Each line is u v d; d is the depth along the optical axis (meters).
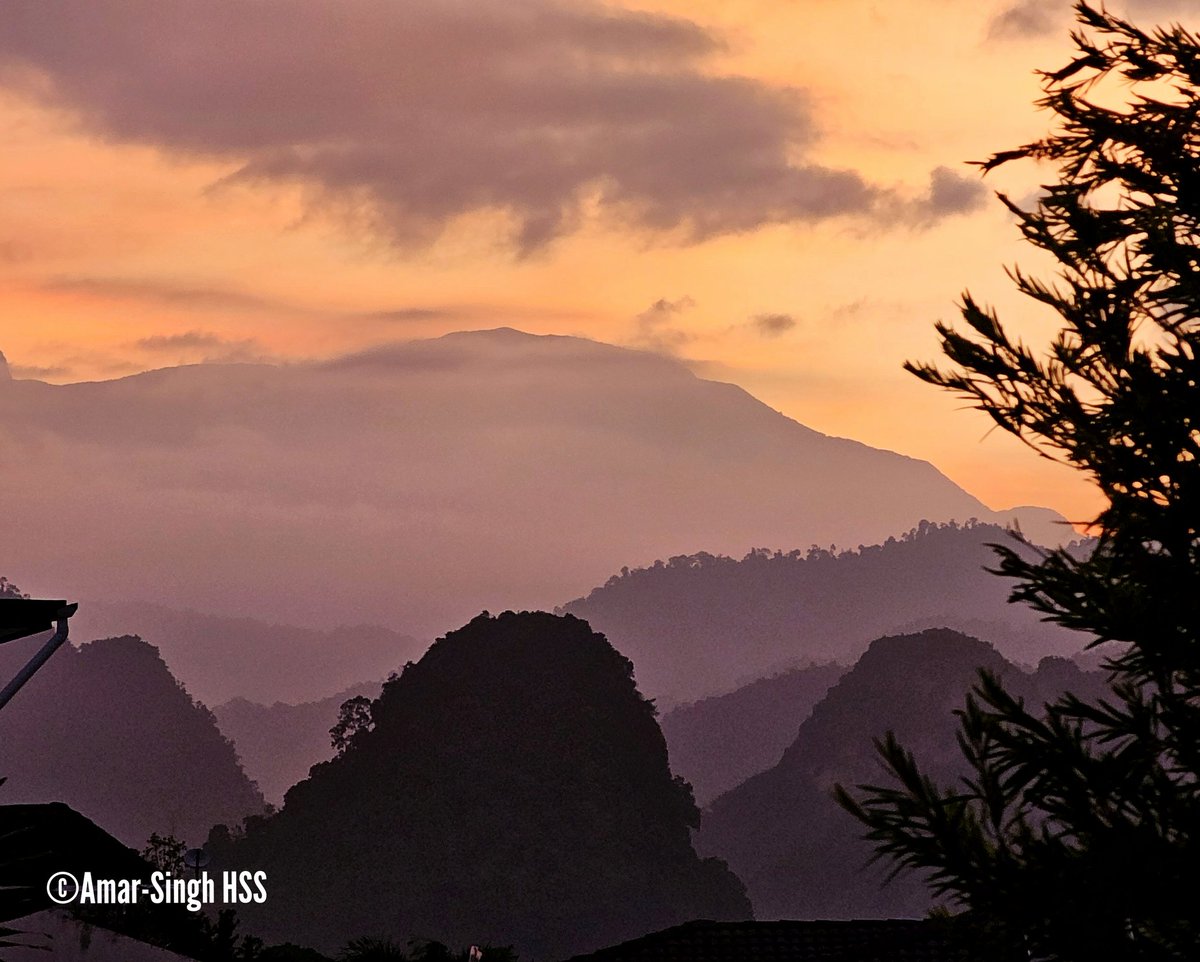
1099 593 13.98
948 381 15.34
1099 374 14.80
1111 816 12.83
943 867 12.74
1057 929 12.45
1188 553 13.92
